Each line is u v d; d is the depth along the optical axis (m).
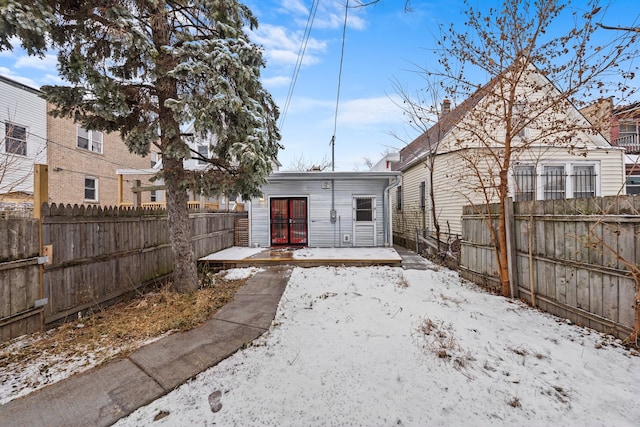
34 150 9.87
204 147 12.27
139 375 2.40
